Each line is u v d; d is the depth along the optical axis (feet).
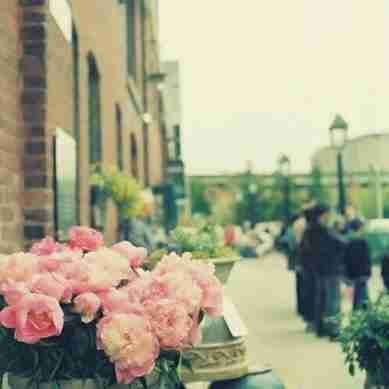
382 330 16.92
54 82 20.16
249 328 40.63
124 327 8.63
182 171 104.63
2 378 9.33
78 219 30.58
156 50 102.58
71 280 9.02
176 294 9.25
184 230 15.97
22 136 18.84
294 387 25.38
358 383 25.95
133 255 10.36
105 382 9.09
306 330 39.01
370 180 239.50
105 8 41.65
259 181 252.01
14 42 18.34
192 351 13.47
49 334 8.52
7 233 17.22
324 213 38.17
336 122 60.54
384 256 30.25
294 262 45.37
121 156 51.29
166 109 138.00
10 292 8.79
